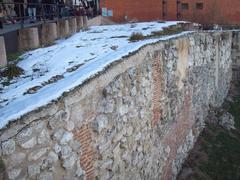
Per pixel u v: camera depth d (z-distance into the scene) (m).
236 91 23.09
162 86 10.79
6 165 4.75
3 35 9.76
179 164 12.60
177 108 12.40
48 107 5.46
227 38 22.17
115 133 7.53
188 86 13.76
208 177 12.56
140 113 9.02
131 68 8.52
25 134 5.04
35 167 5.20
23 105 5.54
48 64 8.93
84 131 6.38
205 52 16.62
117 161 7.66
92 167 6.65
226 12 29.86
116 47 10.41
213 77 18.53
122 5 28.70
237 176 12.95
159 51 10.56
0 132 4.72
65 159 5.81
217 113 18.14
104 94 7.06
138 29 15.73
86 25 17.52
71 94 6.00
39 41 11.86
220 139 15.57
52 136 5.54
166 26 16.67
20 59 9.70
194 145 14.55
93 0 25.97
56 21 13.58
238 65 24.06
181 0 29.34
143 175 9.25
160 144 10.66
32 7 13.88
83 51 10.11
